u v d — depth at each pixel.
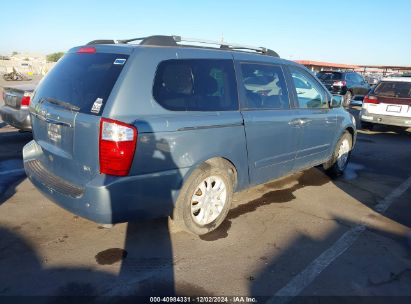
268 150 4.21
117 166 2.88
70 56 3.61
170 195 3.26
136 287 2.86
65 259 3.19
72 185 3.18
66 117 3.11
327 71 17.89
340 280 3.08
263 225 4.04
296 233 3.89
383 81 10.31
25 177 5.16
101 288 2.83
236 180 3.93
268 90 4.24
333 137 5.54
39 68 56.25
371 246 3.68
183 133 3.20
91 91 3.05
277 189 5.23
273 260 3.34
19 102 6.66
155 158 3.06
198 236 3.70
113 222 3.02
